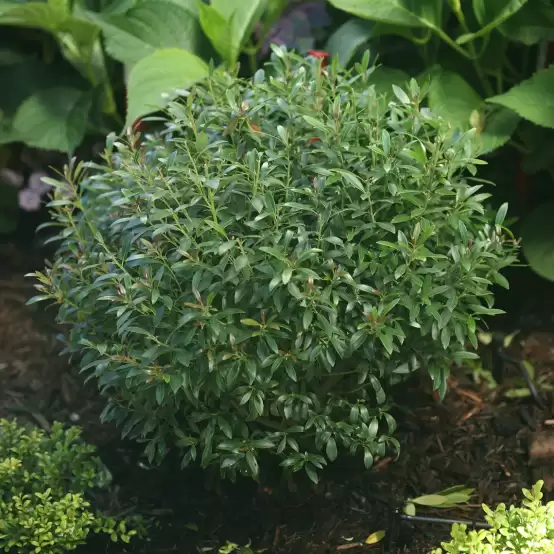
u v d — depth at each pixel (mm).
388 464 1779
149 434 1735
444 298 1581
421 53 2123
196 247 1501
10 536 1571
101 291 1606
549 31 1992
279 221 1509
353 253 1572
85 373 2016
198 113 1690
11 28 2434
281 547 1645
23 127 2279
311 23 2293
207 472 1747
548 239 2051
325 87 1698
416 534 1656
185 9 2158
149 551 1643
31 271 2385
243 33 2105
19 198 2537
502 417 1879
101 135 2387
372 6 2000
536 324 2096
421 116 1633
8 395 1986
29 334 2164
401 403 1891
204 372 1521
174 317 1546
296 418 1586
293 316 1524
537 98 1912
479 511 1702
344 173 1509
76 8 2248
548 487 1742
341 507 1704
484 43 2008
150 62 1987
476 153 1663
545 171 2219
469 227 1623
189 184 1551
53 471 1650
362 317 1535
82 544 1649
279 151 1582
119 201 1545
